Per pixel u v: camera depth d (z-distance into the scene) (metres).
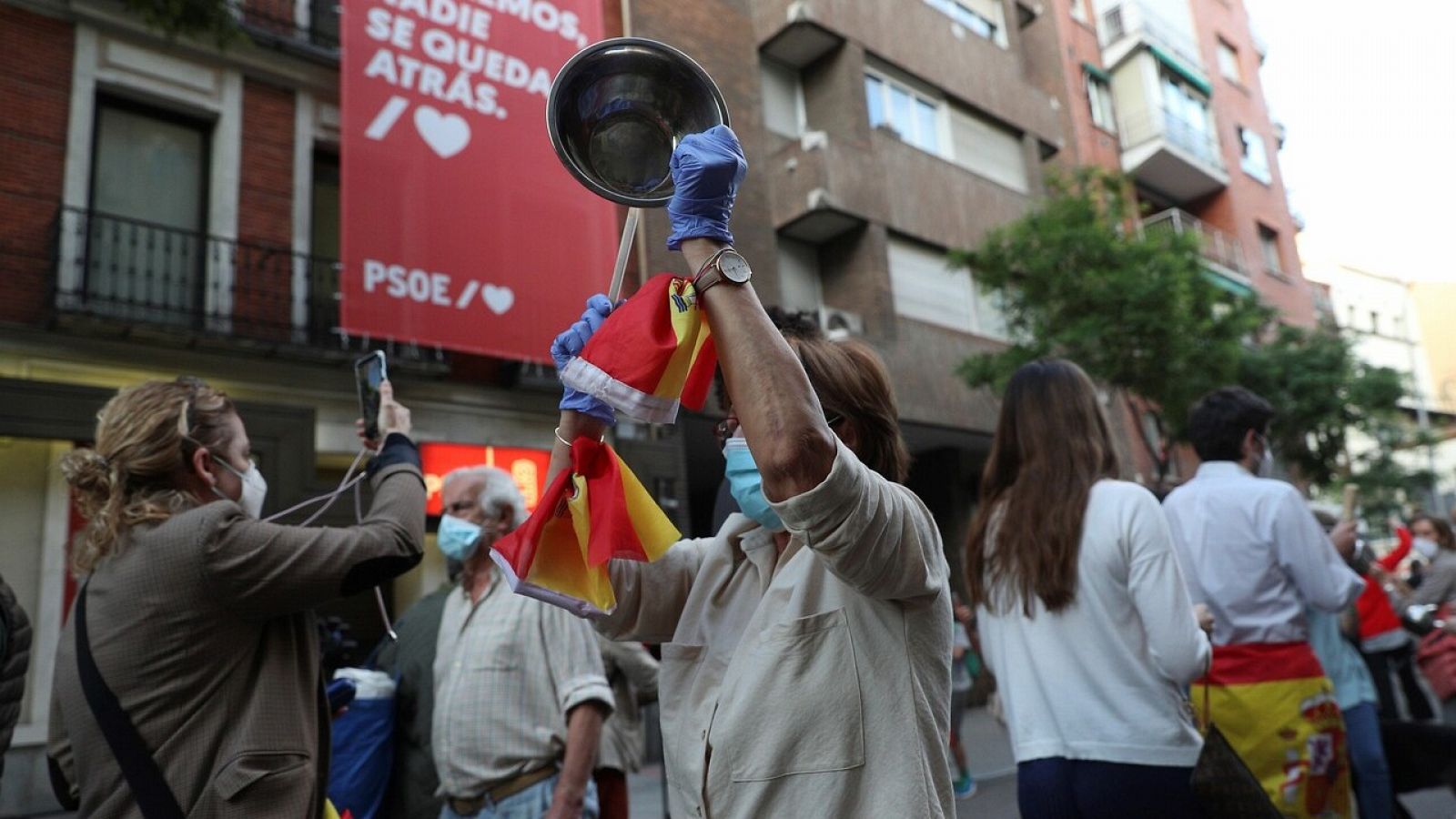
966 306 15.27
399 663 3.06
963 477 16.14
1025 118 17.33
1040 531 2.23
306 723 1.83
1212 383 12.02
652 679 3.53
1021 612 2.30
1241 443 2.97
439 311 9.82
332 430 10.05
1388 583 6.53
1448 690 5.21
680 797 1.43
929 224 14.81
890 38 15.10
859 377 1.54
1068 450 2.29
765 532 1.50
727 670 1.40
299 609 1.82
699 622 1.53
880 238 13.90
